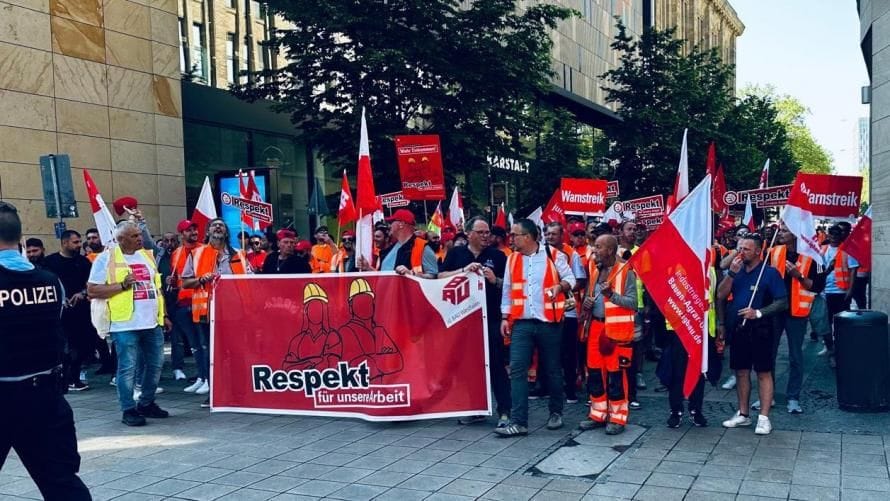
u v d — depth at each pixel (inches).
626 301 270.4
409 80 673.6
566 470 230.7
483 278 288.0
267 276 307.6
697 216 263.3
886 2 343.6
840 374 303.3
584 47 1736.0
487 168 818.2
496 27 711.7
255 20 868.0
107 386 398.3
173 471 237.0
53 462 160.7
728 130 1414.9
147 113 672.4
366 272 296.2
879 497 200.2
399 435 279.4
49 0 584.7
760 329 267.6
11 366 155.6
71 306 379.9
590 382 281.9
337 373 298.8
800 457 238.5
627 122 1186.6
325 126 729.6
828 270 430.9
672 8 2518.5
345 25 635.5
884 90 348.5
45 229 576.7
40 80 576.7
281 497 210.4
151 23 677.9
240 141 834.8
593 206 550.6
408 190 481.7
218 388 314.2
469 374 289.9
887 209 346.6
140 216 348.8
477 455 249.1
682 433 273.4
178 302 371.9
